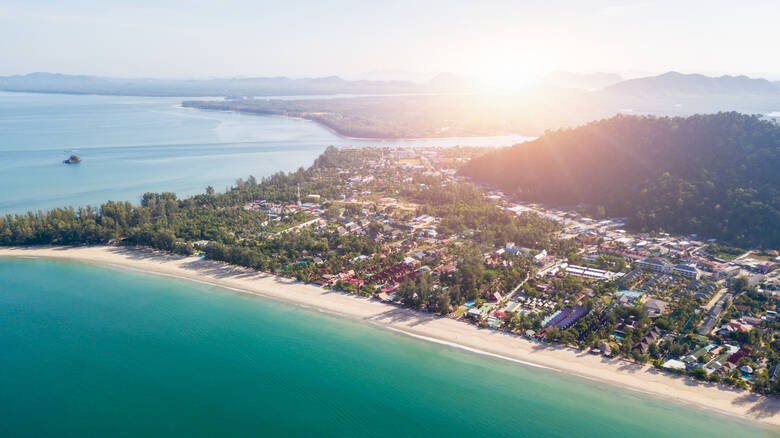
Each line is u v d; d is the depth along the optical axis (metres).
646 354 183.62
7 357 196.12
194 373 185.50
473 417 158.62
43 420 162.12
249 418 161.88
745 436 146.12
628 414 157.12
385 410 163.00
